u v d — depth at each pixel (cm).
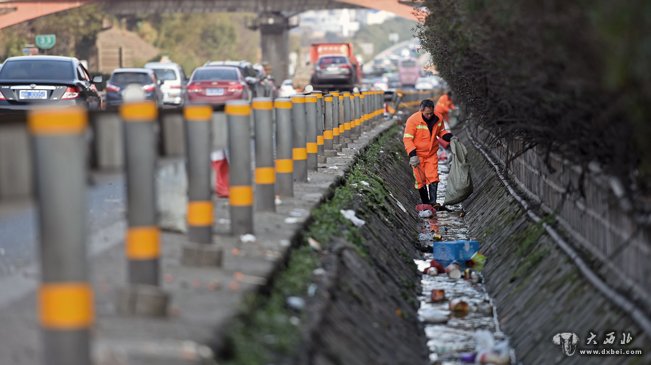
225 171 3062
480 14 2403
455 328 2705
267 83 12369
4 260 2217
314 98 4069
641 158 2038
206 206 2136
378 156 5538
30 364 1379
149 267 1719
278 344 1593
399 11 19950
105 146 1717
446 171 7131
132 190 1709
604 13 1506
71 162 1271
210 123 2158
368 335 2097
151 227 1717
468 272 3341
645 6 1466
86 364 1296
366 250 2844
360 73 18438
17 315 1639
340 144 5375
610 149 2130
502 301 2891
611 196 2191
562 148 2850
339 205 3194
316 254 2392
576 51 1777
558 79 2038
